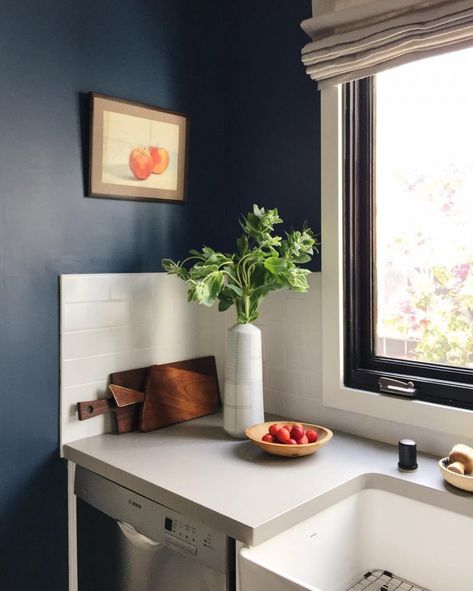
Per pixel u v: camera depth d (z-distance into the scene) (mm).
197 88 2150
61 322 1794
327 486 1486
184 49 2104
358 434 1879
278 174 2074
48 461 1794
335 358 1901
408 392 1751
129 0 1940
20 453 1733
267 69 2096
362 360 1928
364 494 1616
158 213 2043
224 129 2238
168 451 1744
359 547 1612
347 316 1919
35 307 1746
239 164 2199
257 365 1863
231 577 1343
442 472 1514
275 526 1315
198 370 2141
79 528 1772
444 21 1573
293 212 2037
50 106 1759
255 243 2137
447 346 1786
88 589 1748
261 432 1798
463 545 1457
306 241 1866
